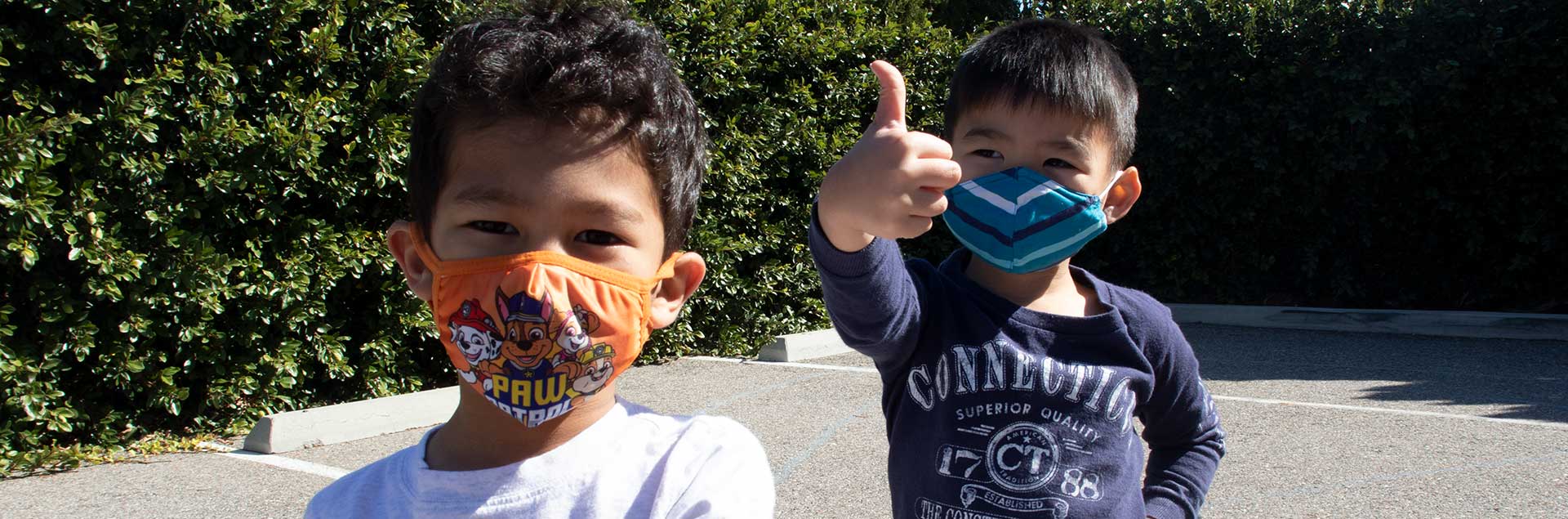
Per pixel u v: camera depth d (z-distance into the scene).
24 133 4.50
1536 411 5.92
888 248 1.69
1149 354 1.98
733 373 7.30
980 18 15.90
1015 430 1.81
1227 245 10.34
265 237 5.52
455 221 1.39
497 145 1.36
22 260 4.64
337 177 5.71
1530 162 9.25
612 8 1.54
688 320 7.88
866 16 9.59
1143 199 10.49
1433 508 4.23
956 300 1.94
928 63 9.59
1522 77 9.14
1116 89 1.94
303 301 5.70
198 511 4.22
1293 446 5.23
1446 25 9.12
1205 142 10.04
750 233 8.29
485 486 1.48
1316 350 8.39
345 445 5.34
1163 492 2.01
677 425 1.61
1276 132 9.93
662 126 1.46
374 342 6.04
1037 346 1.88
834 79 8.63
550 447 1.51
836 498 4.40
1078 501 1.78
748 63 7.84
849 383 6.84
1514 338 8.69
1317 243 10.15
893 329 1.78
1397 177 9.84
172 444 5.25
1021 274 1.95
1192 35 9.96
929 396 1.88
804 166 8.49
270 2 5.33
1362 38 9.42
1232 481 4.67
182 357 5.39
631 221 1.41
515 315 1.35
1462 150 9.50
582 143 1.36
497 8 1.51
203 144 5.13
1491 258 9.81
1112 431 1.83
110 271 4.83
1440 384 6.79
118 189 4.98
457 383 6.69
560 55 1.38
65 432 5.01
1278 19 9.66
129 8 4.91
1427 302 10.19
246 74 5.34
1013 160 1.88
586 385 1.42
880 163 1.36
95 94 4.98
